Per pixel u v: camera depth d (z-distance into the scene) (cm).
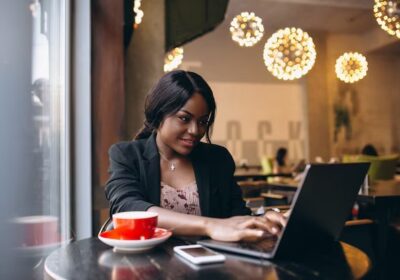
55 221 211
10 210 200
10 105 201
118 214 101
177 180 136
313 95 912
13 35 203
